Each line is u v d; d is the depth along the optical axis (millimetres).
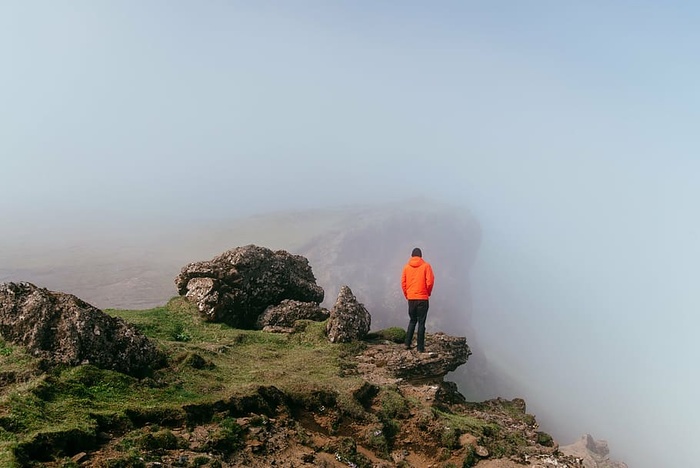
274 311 18406
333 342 16312
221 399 10031
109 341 10656
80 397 9156
